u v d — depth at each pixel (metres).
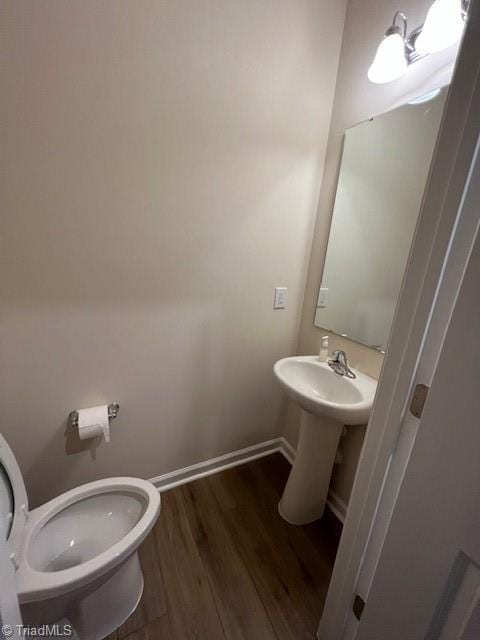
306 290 1.61
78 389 1.16
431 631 0.51
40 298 1.01
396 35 0.92
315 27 1.21
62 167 0.94
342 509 1.40
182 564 1.14
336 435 1.25
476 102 0.44
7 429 1.08
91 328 1.12
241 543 1.24
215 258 1.30
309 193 1.44
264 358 1.61
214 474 1.62
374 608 0.63
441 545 0.48
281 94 1.23
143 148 1.03
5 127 0.84
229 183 1.22
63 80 0.87
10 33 0.79
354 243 1.28
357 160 1.24
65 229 0.99
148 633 0.93
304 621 0.99
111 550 0.82
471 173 0.46
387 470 0.65
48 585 0.71
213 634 0.94
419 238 0.55
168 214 1.14
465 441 0.43
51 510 0.95
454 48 0.87
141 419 1.34
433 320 0.54
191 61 1.02
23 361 1.04
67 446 1.20
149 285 1.19
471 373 0.42
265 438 1.79
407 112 1.02
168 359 1.32
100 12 0.87
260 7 1.08
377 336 1.20
